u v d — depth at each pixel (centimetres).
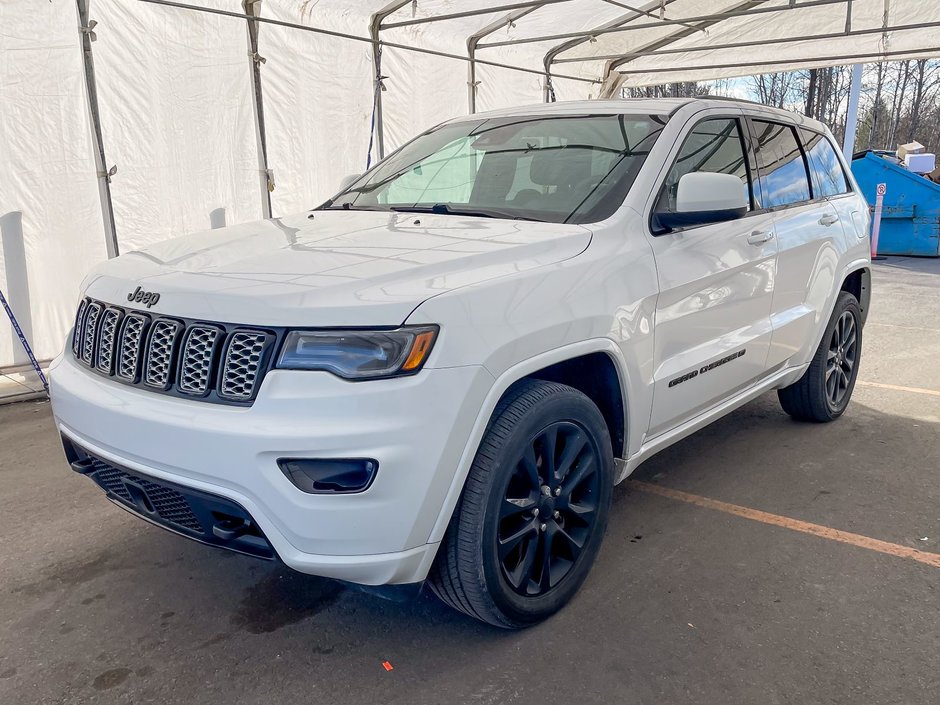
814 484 394
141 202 632
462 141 381
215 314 225
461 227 291
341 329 212
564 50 1025
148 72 621
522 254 258
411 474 213
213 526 227
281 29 705
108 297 262
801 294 417
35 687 241
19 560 323
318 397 209
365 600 291
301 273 237
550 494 262
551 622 271
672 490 388
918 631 264
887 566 310
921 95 3869
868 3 912
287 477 209
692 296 317
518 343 235
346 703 231
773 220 388
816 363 459
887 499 375
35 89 561
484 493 233
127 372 248
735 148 373
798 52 1073
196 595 295
